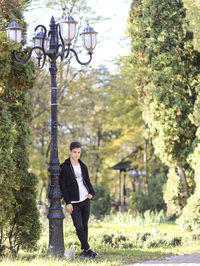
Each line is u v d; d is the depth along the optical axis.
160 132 11.58
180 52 11.77
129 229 14.39
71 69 20.48
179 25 12.00
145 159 24.03
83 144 28.84
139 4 12.46
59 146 20.22
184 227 10.59
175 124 11.40
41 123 20.69
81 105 25.86
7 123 7.24
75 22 7.04
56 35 7.15
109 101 27.48
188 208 10.59
